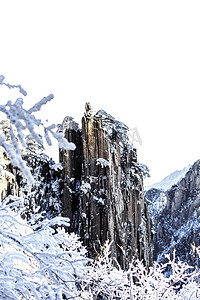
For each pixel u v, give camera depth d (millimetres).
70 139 31547
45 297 4336
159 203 126750
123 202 30031
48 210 28812
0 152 20703
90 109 30547
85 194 28141
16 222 4938
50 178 30891
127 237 29062
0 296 4188
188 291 9906
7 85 2131
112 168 29500
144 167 33844
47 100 2098
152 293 9547
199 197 108125
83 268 4785
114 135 31438
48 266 4449
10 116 1960
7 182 21016
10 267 4395
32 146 29797
